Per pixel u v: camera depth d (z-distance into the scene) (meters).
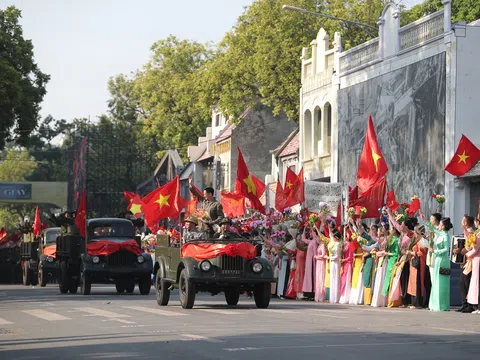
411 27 41.97
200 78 69.12
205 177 87.44
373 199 31.03
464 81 38.00
